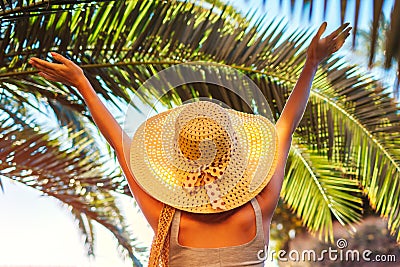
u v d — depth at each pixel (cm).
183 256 207
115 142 225
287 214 851
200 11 406
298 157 489
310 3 128
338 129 437
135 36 380
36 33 348
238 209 210
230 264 205
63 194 443
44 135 414
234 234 208
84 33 364
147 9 375
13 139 404
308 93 228
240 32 405
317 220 496
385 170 440
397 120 431
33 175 416
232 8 412
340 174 492
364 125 434
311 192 493
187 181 212
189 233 209
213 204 207
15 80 378
